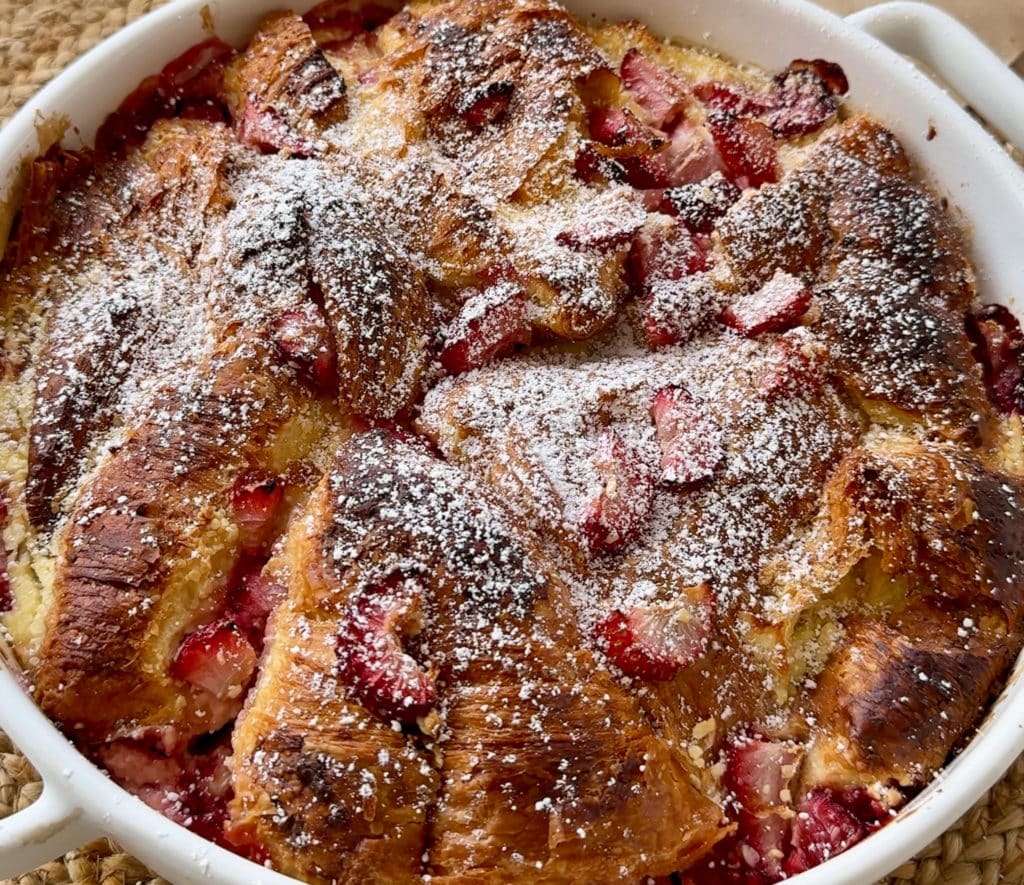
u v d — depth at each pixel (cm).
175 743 43
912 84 53
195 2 53
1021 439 49
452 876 40
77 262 49
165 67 53
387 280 47
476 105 52
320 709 41
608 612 44
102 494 44
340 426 46
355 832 40
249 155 51
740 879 43
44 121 50
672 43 56
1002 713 44
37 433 46
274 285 46
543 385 47
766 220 50
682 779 42
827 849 43
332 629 42
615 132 52
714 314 49
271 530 45
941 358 49
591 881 41
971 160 52
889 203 51
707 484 46
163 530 43
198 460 44
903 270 50
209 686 43
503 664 42
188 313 48
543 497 45
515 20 53
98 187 51
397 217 49
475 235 49
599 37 56
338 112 52
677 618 43
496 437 46
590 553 44
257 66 53
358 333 46
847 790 44
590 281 48
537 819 41
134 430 45
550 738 41
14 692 42
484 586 42
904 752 43
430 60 52
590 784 41
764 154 52
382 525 43
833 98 54
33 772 46
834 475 47
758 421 47
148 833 40
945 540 45
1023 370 50
